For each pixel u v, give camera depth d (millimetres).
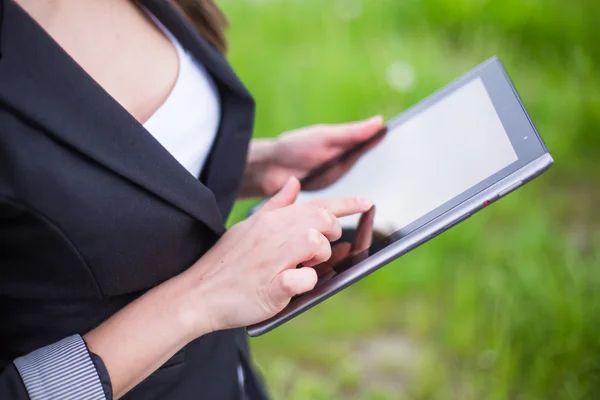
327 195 1183
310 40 3195
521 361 1915
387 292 2260
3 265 801
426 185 1052
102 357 811
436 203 1016
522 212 2424
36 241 774
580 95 2814
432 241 2318
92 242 794
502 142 1021
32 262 797
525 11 3225
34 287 815
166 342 835
